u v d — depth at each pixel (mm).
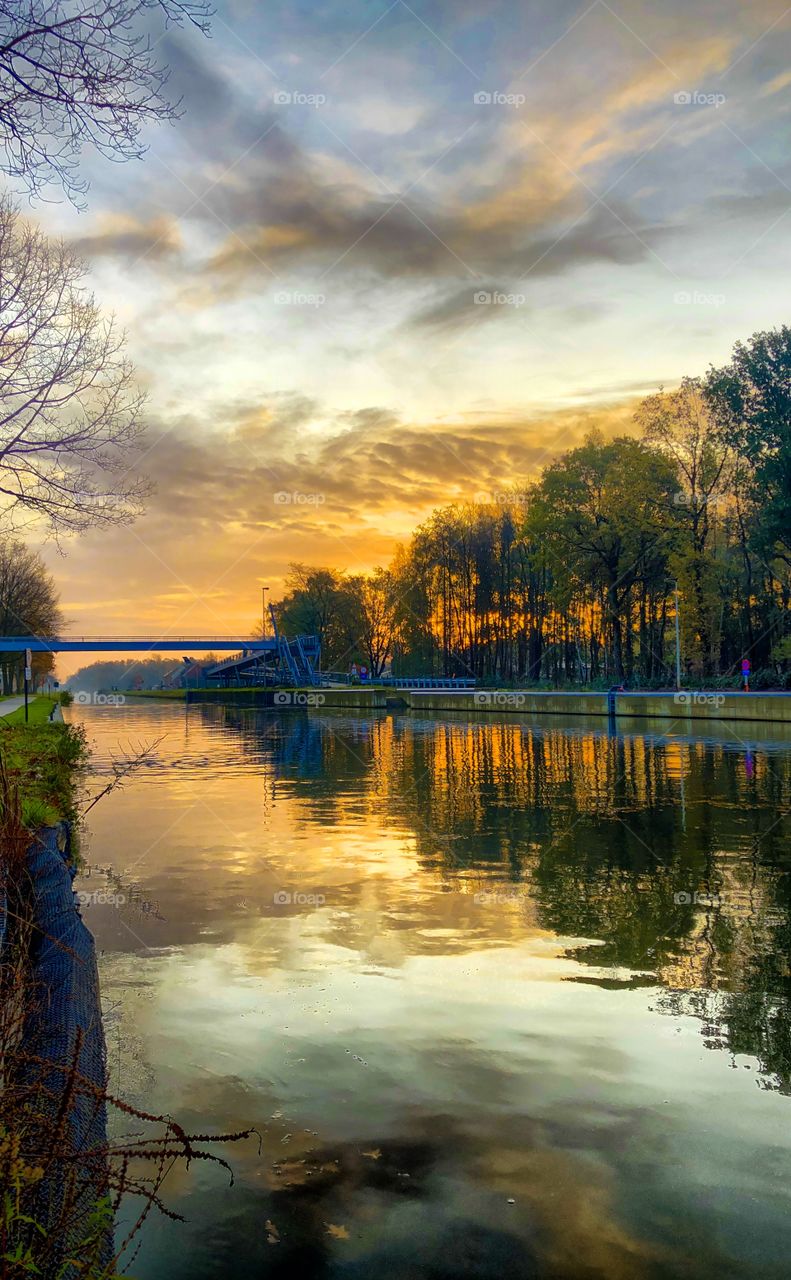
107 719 66500
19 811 7480
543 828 15891
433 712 69438
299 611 113000
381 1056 6328
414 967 8289
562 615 69500
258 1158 4984
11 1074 3975
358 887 11477
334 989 7703
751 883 11516
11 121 6164
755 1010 7164
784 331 44000
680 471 52406
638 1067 6141
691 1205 4535
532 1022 6961
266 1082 5918
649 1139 5188
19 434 10539
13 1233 3439
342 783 23641
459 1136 5223
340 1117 5449
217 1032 6746
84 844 14609
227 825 16625
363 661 110250
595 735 40406
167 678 199875
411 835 15344
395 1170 4859
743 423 45781
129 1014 7121
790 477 42500
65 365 10664
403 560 90750
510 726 49500
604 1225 4379
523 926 9633
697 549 51531
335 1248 4203
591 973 8102
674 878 11844
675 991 7625
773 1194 4637
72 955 6379
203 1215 4465
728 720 38375
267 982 7867
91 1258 3619
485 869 12531
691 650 53688
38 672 104438
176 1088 5824
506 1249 4207
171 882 11789
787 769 24719
